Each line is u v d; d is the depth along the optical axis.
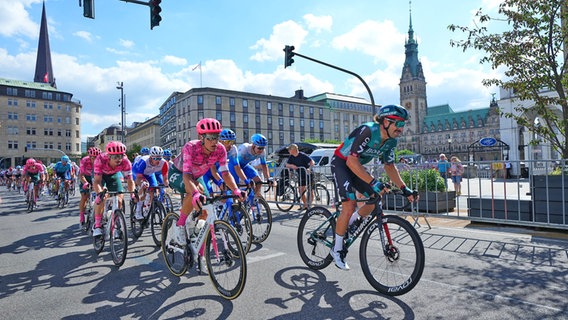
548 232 5.63
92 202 6.64
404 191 3.34
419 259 2.93
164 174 6.25
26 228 7.56
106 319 2.84
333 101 84.56
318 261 3.99
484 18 6.58
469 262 4.12
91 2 8.00
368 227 3.38
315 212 4.08
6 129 75.19
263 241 5.46
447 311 2.81
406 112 3.19
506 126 36.25
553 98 6.41
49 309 3.08
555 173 5.94
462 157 106.75
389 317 2.72
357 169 3.22
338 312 2.84
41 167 11.16
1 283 3.81
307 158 8.84
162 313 2.92
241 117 64.88
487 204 6.41
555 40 6.40
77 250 5.33
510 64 6.58
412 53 125.25
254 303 3.07
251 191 5.69
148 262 4.53
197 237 3.52
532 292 3.17
